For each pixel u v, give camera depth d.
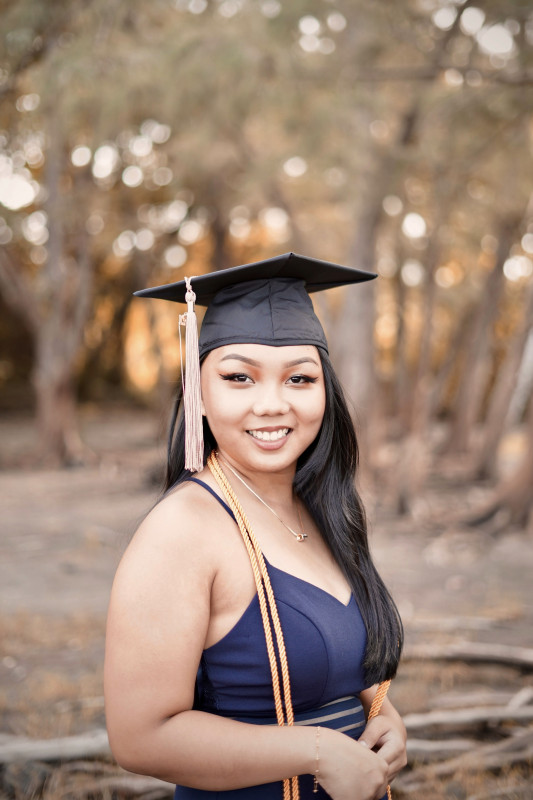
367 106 8.89
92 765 3.53
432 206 13.45
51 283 15.77
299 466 1.87
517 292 19.75
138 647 1.42
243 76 7.74
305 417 1.66
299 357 1.65
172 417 1.89
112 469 16.34
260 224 19.89
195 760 1.41
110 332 28.28
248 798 1.58
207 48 7.75
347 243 14.58
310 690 1.57
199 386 1.67
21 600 6.97
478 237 15.80
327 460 1.82
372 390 13.97
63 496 13.17
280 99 7.93
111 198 16.27
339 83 7.98
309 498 1.85
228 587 1.53
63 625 6.02
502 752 3.73
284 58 7.73
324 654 1.57
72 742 3.66
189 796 1.65
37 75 7.78
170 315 20.72
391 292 21.73
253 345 1.64
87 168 14.80
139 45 8.55
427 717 4.06
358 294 13.67
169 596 1.45
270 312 1.68
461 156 9.28
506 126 8.23
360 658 1.66
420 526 10.84
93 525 10.56
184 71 7.77
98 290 24.78
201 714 1.44
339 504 1.81
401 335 20.92
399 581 7.86
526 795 3.31
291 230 15.09
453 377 23.83
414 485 11.68
